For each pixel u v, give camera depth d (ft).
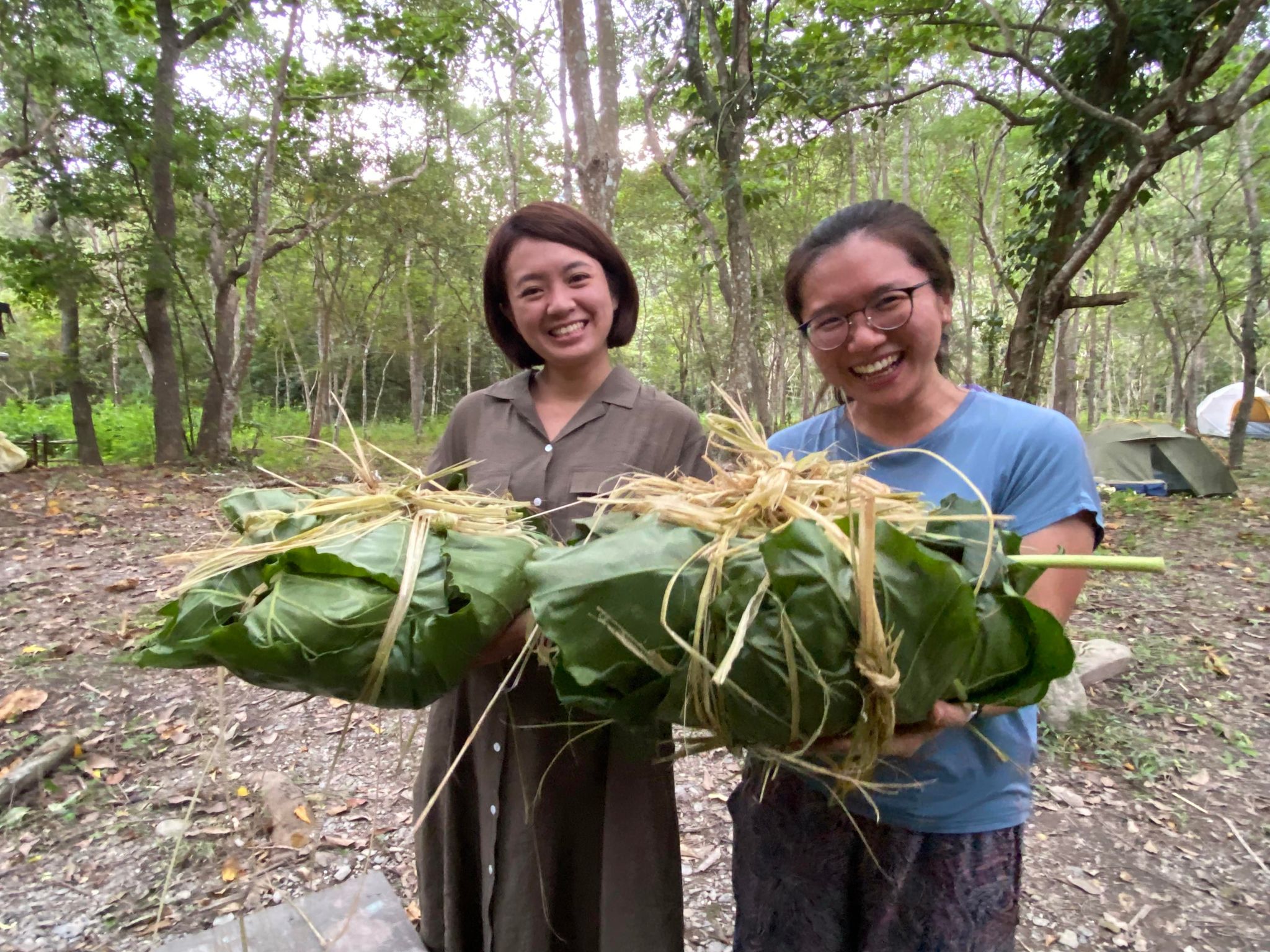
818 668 3.17
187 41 39.45
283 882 8.47
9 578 17.49
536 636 4.16
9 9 34.47
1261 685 13.39
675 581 3.43
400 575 3.99
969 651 3.30
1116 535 24.32
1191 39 22.18
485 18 37.65
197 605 3.99
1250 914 8.32
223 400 42.14
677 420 5.87
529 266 5.41
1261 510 28.12
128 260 40.06
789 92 25.40
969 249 67.87
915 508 3.89
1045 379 82.89
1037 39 29.81
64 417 59.11
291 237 53.52
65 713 11.64
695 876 8.91
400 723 5.27
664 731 5.01
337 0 38.19
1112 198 25.98
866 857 4.76
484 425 6.04
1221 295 45.57
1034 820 9.95
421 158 51.80
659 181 61.31
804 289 4.57
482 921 6.04
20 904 8.13
